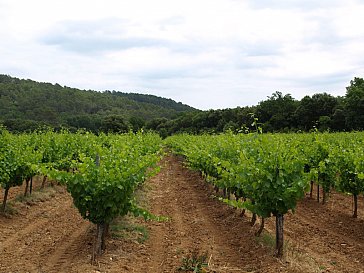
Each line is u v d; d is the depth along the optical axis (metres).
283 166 8.47
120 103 119.44
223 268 7.88
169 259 8.59
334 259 8.85
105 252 8.76
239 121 56.44
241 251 9.23
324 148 14.99
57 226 11.72
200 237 10.52
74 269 7.77
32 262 8.50
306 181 8.35
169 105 166.00
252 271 7.77
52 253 9.16
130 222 11.70
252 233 10.41
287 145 10.14
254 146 10.09
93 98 111.94
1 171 11.79
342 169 13.09
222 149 14.11
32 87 101.88
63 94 103.56
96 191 8.05
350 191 12.90
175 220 12.56
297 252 8.93
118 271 7.60
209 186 19.45
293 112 55.19
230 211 13.09
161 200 16.31
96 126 75.31
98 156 8.88
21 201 14.28
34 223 12.02
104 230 8.91
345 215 13.32
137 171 8.80
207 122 66.00
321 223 12.28
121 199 8.39
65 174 8.13
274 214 8.66
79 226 11.73
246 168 8.95
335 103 52.62
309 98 54.25
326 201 15.93
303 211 14.04
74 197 8.35
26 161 12.80
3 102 82.38
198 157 17.12
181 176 25.47
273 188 8.42
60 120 75.25
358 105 44.34
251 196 9.16
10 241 10.04
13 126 47.12
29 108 81.50
